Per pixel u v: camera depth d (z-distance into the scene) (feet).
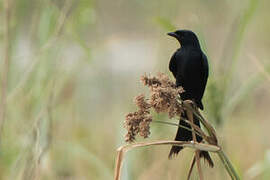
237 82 46.65
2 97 36.17
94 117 57.06
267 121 56.39
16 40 39.75
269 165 35.58
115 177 24.58
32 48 40.34
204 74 31.73
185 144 24.81
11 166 36.76
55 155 42.83
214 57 52.24
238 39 36.63
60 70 39.19
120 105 51.88
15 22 39.06
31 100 37.91
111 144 48.70
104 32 49.96
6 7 37.35
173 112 24.77
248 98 47.73
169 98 24.77
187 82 31.68
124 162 34.65
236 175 25.14
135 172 39.42
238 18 39.63
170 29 33.65
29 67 37.96
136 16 63.82
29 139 34.91
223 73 36.19
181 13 49.11
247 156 45.70
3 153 36.81
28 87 38.34
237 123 48.19
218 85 35.65
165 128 42.01
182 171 39.17
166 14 45.70
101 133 51.80
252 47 59.16
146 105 24.71
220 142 36.19
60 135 43.65
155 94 24.66
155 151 41.63
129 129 24.56
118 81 56.24
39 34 39.42
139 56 69.87
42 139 36.42
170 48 44.29
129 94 53.06
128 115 24.68
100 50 47.57
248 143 46.80
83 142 46.52
